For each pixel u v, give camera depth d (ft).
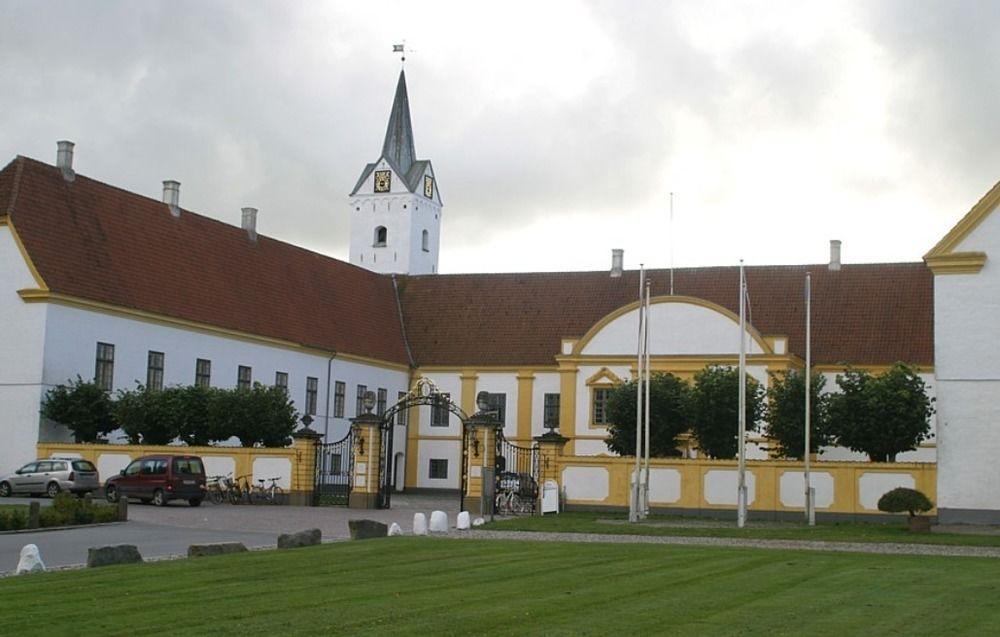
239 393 160.04
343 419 215.51
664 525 123.13
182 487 143.64
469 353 228.84
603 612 51.57
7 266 158.92
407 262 283.59
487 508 138.31
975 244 136.15
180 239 191.11
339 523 121.08
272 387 170.19
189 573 64.13
